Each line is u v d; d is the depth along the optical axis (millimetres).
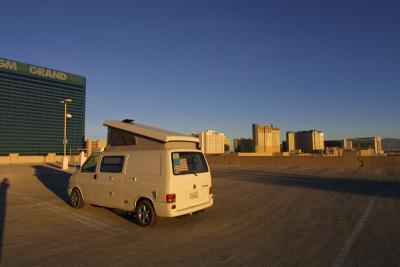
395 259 5543
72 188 10383
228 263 5426
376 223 8070
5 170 28516
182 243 6590
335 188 14781
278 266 5277
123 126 8992
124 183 8578
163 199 7664
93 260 5617
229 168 29391
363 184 16312
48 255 5906
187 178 8023
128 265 5363
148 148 8391
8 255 5914
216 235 7176
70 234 7355
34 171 27281
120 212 9758
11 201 11891
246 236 7062
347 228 7621
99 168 9477
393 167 26047
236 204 10984
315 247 6234
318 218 8742
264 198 12203
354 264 5336
